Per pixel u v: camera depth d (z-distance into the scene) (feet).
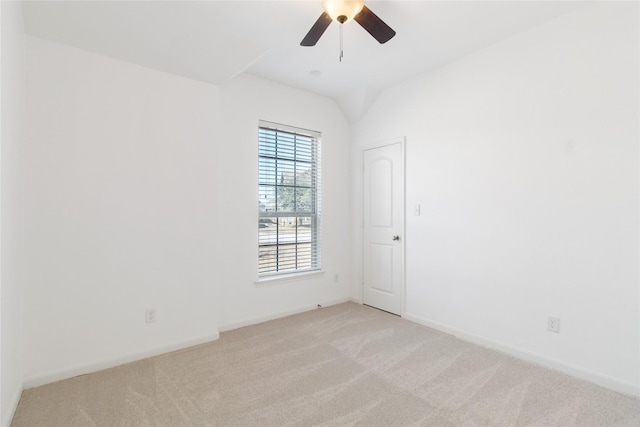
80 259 7.29
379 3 6.89
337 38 8.39
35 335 6.77
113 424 5.55
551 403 6.18
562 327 7.47
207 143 9.18
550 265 7.67
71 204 7.18
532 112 7.95
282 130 11.55
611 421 5.64
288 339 9.30
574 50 7.26
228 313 10.14
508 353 8.36
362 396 6.41
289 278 11.55
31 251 6.73
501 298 8.55
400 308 11.34
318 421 5.66
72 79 7.20
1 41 5.03
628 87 6.57
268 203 11.31
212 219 9.27
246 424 5.57
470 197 9.25
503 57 8.49
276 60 9.64
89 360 7.37
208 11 7.09
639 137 6.44
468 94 9.29
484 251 8.93
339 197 13.12
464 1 6.87
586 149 7.11
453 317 9.69
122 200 7.83
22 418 5.69
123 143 7.84
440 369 7.52
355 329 10.12
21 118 6.48
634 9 6.48
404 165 11.15
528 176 8.04
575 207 7.28
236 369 7.51
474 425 5.54
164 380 7.01
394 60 9.62
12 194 5.88
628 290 6.59
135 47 7.60
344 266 13.25
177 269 8.64
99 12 6.67
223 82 9.34
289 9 7.09
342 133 13.21
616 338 6.72
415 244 10.83
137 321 8.02
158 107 8.36
